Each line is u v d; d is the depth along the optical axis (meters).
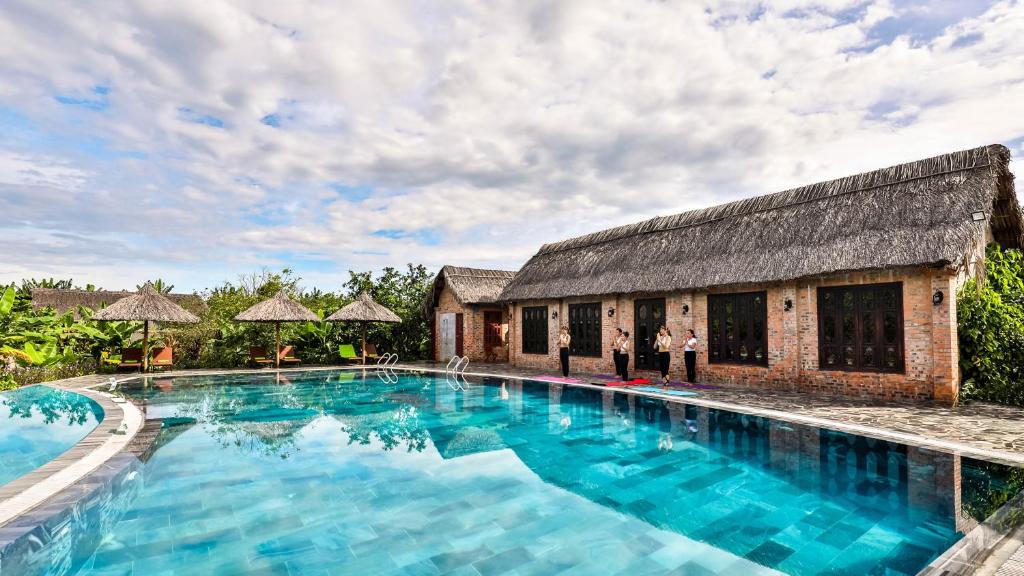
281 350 20.30
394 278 25.53
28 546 4.19
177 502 5.57
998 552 3.65
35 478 5.64
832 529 4.73
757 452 7.34
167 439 8.41
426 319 24.48
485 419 10.07
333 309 23.80
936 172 11.36
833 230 11.94
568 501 5.62
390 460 7.25
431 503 5.58
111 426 8.64
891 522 4.80
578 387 13.82
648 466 6.86
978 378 10.20
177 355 19.48
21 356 15.03
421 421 9.92
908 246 10.24
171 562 4.18
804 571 3.95
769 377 12.50
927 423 8.09
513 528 4.91
